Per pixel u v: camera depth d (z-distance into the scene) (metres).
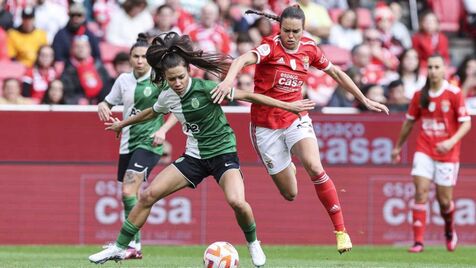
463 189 46.53
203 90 26.75
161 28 57.50
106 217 45.62
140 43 35.94
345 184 46.38
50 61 54.66
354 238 46.47
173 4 60.03
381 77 58.56
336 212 29.88
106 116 36.31
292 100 30.14
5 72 56.12
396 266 31.91
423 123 41.72
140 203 27.22
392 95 54.06
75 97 52.72
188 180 27.28
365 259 37.59
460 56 66.94
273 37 29.77
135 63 35.69
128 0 59.50
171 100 27.09
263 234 46.22
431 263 35.00
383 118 46.41
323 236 46.44
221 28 58.56
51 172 45.47
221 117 27.22
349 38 62.16
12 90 52.25
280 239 46.25
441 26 67.44
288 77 29.75
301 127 30.12
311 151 29.81
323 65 30.23
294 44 29.16
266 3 61.50
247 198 46.09
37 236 45.44
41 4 60.00
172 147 45.19
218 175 27.17
